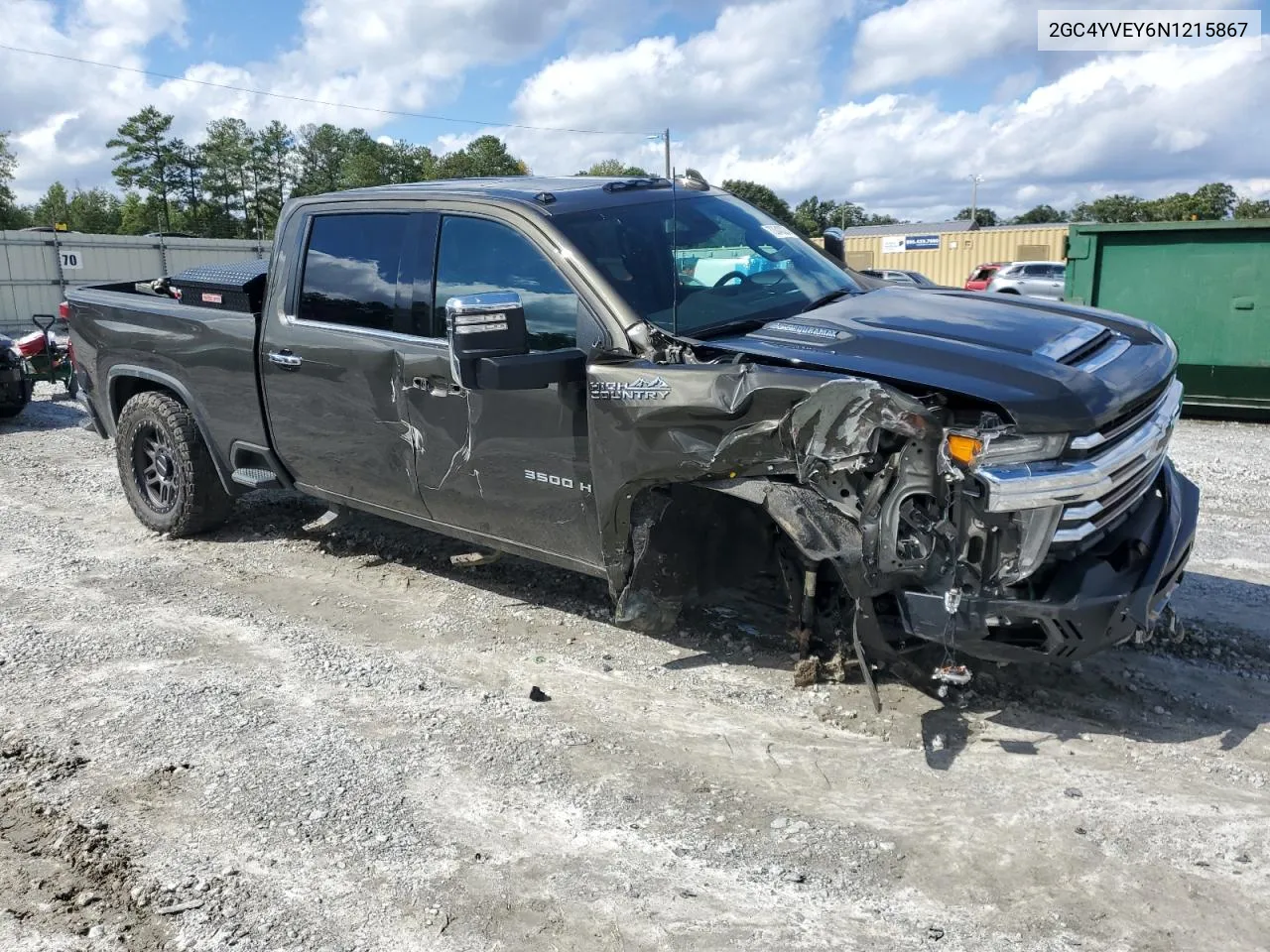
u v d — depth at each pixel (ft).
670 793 11.31
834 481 11.43
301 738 12.62
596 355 13.00
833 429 10.93
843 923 9.13
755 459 11.69
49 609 17.15
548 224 13.98
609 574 13.82
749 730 12.67
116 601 17.53
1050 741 12.21
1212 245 33.78
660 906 9.41
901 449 11.01
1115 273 35.58
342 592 17.92
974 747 12.10
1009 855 10.02
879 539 11.15
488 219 14.64
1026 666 13.98
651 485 12.84
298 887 9.77
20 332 98.17
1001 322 12.87
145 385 21.49
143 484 21.54
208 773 11.81
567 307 13.69
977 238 144.56
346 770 11.85
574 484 13.70
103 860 10.22
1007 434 10.61
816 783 11.44
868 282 15.89
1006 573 10.93
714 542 13.56
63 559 19.79
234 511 21.81
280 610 17.13
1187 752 11.91
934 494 10.94
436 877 9.90
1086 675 13.84
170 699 13.69
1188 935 8.82
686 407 12.02
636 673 14.35
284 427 17.84
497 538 15.38
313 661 14.93
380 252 16.02
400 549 19.98
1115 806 10.79
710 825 10.69
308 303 17.16
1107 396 11.10
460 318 12.16
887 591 11.58
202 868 10.07
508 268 14.37
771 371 11.53
